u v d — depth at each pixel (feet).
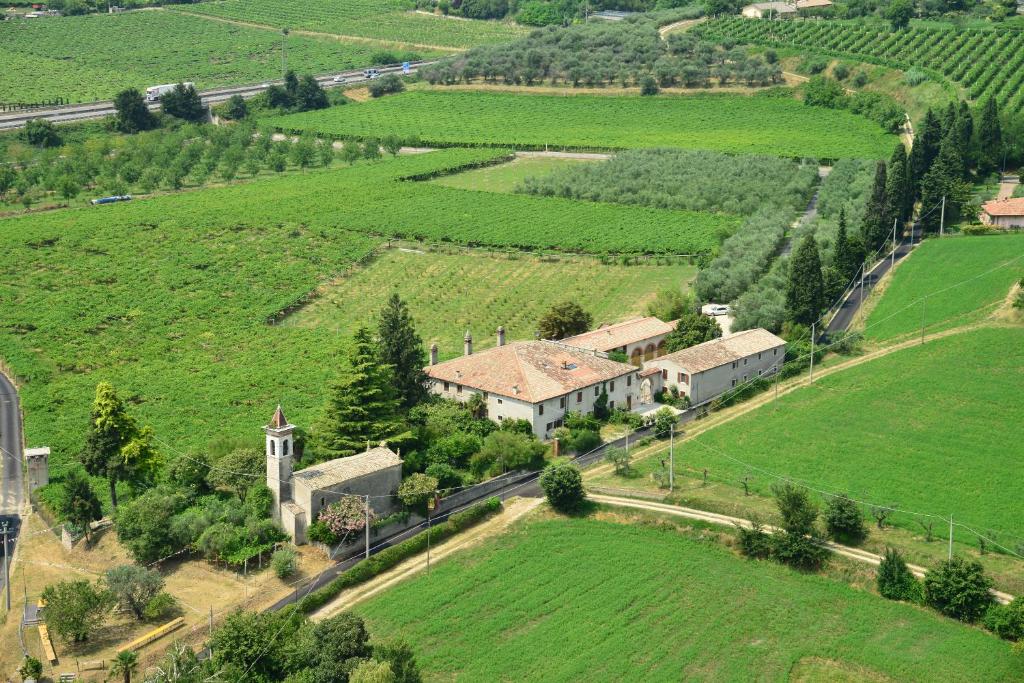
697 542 444.14
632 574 423.64
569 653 377.91
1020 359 577.02
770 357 627.05
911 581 404.36
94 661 375.25
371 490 461.37
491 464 504.02
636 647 381.19
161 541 434.30
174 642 372.17
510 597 409.08
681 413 575.38
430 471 480.64
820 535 432.66
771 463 496.64
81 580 420.36
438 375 572.51
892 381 571.69
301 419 580.30
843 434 520.83
